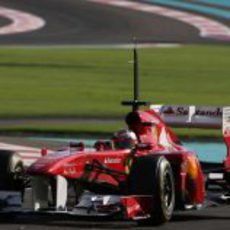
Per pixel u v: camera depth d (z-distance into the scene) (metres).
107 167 39.59
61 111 97.69
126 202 36.66
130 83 123.25
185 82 124.50
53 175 37.19
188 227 38.09
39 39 178.50
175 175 40.47
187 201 40.88
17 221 39.19
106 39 180.00
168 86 119.62
